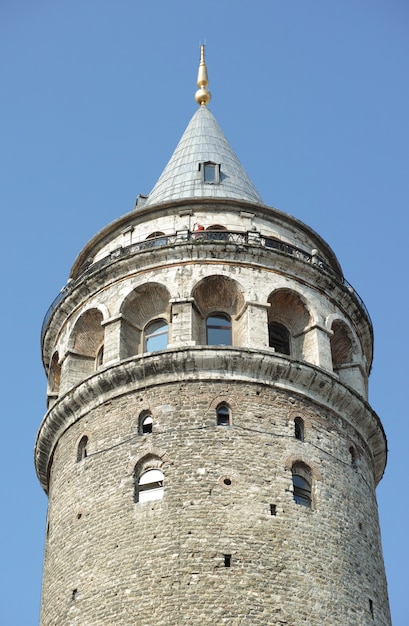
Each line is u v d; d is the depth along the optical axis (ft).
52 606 138.82
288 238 171.12
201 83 207.92
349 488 147.02
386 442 162.81
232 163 186.19
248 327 152.76
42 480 165.37
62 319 168.55
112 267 161.68
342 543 139.74
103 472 144.15
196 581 129.39
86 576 135.95
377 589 142.00
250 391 147.02
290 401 148.56
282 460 141.90
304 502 141.28
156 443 142.51
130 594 130.62
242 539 133.28
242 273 158.20
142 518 136.36
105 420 149.28
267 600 129.18
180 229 164.76
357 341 166.71
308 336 158.92
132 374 149.38
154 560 132.05
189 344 149.59
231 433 142.41
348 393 154.10
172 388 147.13
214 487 137.28
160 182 185.06
